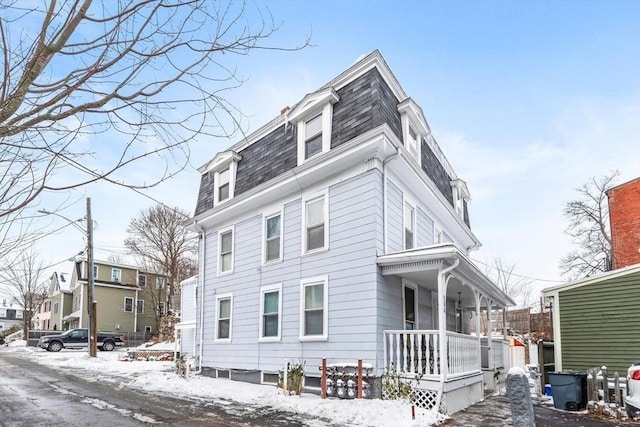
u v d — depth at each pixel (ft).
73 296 140.15
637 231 64.80
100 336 101.96
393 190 36.27
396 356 31.78
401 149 34.14
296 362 36.60
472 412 30.40
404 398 29.35
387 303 33.09
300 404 29.96
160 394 36.27
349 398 30.81
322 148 37.09
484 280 37.83
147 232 129.18
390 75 37.17
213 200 51.03
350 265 33.83
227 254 48.24
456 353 32.12
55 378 47.06
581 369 36.24
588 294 36.99
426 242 43.29
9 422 25.36
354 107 35.58
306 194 38.88
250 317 42.86
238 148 49.49
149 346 98.73
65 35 8.78
